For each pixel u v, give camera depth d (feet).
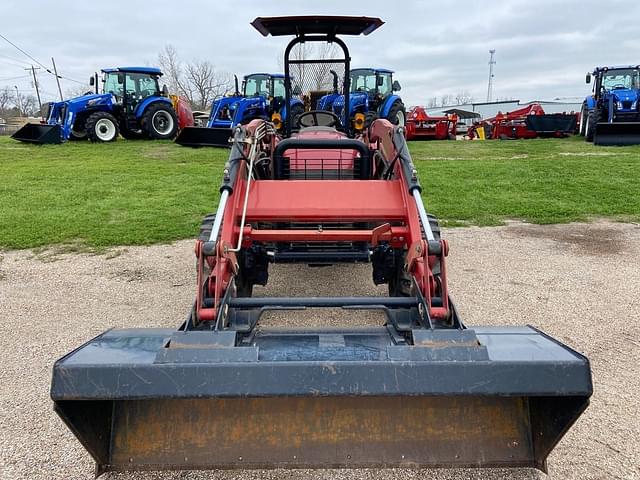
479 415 8.71
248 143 13.15
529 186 37.24
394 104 66.44
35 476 8.78
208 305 9.82
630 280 18.63
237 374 7.54
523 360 7.66
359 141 15.29
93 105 63.46
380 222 13.14
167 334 8.91
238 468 8.52
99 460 8.31
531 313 15.64
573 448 9.38
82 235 25.07
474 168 45.44
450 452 8.61
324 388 7.51
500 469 8.87
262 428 8.66
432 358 7.74
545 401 8.41
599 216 29.14
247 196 11.96
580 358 7.72
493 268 20.25
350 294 17.42
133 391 7.52
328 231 12.09
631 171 41.91
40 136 62.34
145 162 49.03
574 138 72.90
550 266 20.44
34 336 14.35
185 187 37.09
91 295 17.54
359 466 8.52
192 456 8.57
